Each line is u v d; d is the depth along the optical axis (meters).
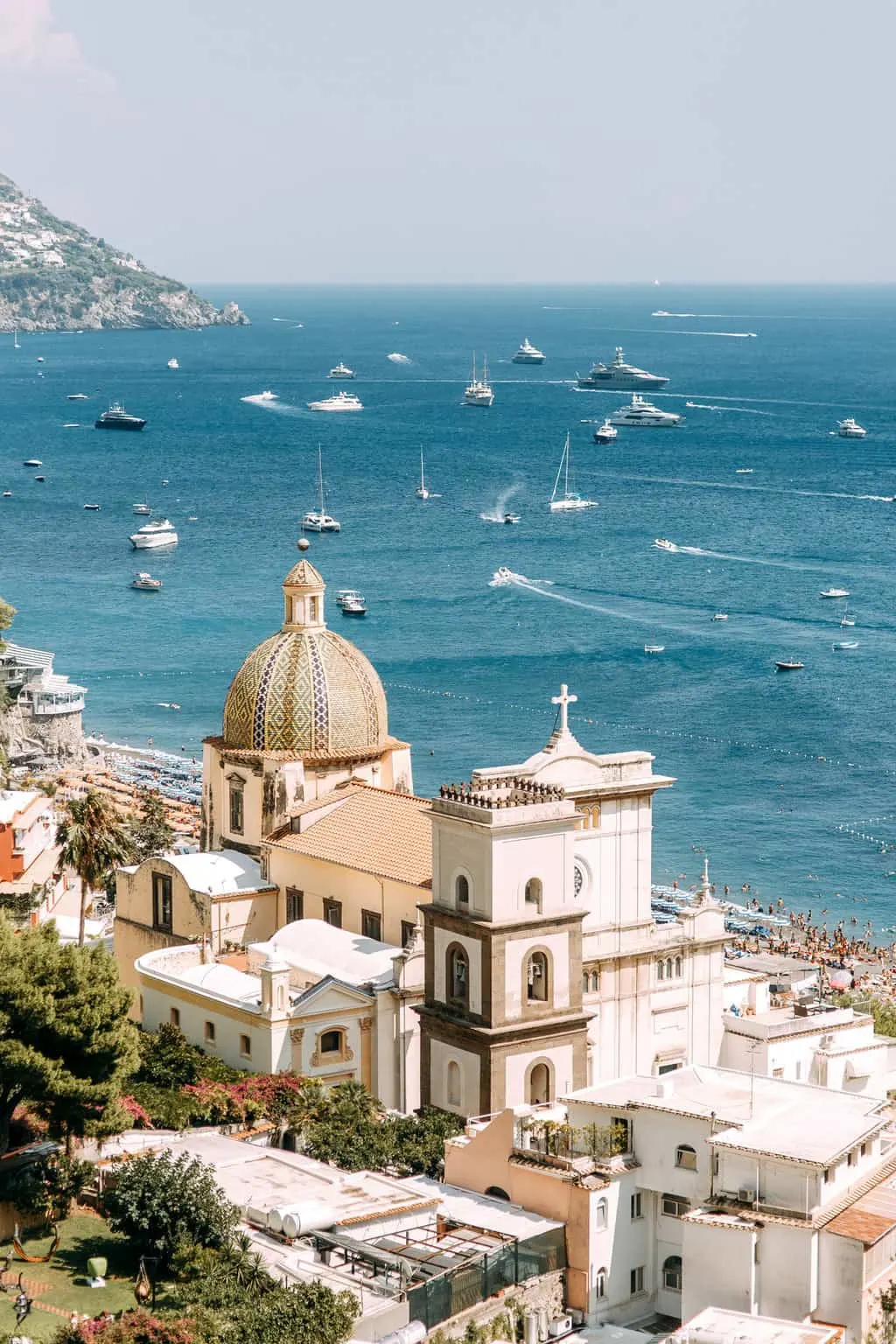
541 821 122.94
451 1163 109.69
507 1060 122.88
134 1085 123.31
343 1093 123.75
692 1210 98.44
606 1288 102.25
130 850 166.00
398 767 154.88
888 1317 96.25
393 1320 94.00
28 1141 111.25
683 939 140.75
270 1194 106.88
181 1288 96.56
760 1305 96.25
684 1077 110.12
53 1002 105.00
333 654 153.25
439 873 125.81
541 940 124.00
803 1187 96.56
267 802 149.12
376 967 133.25
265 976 127.75
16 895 177.12
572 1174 102.56
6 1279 98.19
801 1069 138.75
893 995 193.00
